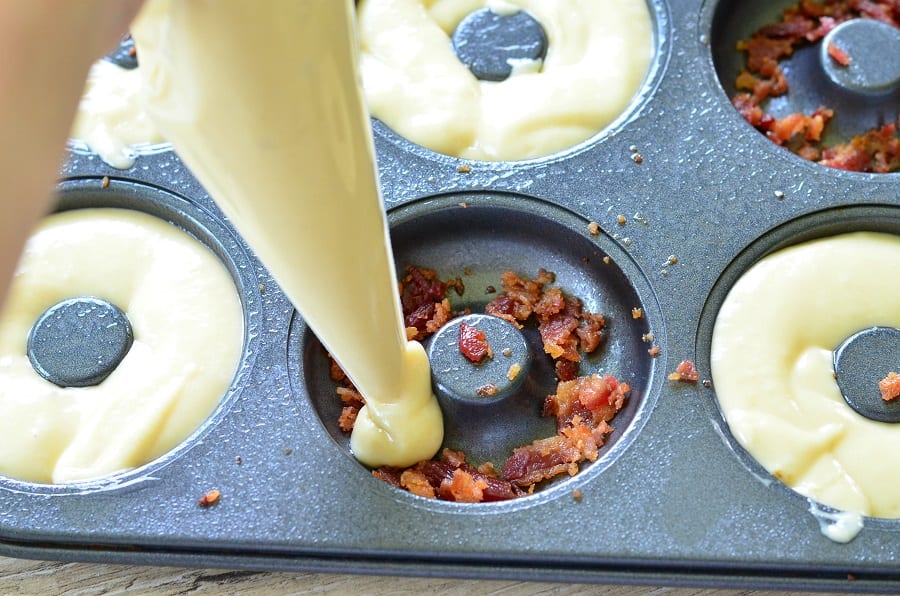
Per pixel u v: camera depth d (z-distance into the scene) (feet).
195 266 1.29
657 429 1.19
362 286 1.06
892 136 1.42
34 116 0.67
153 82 0.94
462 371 1.24
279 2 0.91
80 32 0.70
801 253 1.28
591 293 1.31
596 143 1.32
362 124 0.99
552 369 1.29
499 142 1.34
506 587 1.17
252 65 0.92
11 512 1.17
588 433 1.24
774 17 1.51
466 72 1.39
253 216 1.00
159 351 1.25
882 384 1.22
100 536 1.16
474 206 1.31
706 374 1.22
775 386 1.22
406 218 1.30
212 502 1.17
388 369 1.16
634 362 1.28
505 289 1.32
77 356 1.25
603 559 1.14
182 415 1.22
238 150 0.96
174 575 1.18
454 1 1.45
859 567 1.13
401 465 1.22
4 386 1.23
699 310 1.25
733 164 1.31
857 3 1.50
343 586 1.17
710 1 1.40
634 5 1.41
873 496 1.18
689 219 1.28
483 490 1.21
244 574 1.18
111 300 1.29
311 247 1.02
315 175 0.98
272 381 1.22
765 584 1.14
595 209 1.29
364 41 1.41
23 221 0.68
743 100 1.45
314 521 1.16
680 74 1.36
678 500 1.16
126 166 1.32
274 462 1.18
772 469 1.19
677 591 1.16
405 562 1.15
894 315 1.26
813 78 1.46
